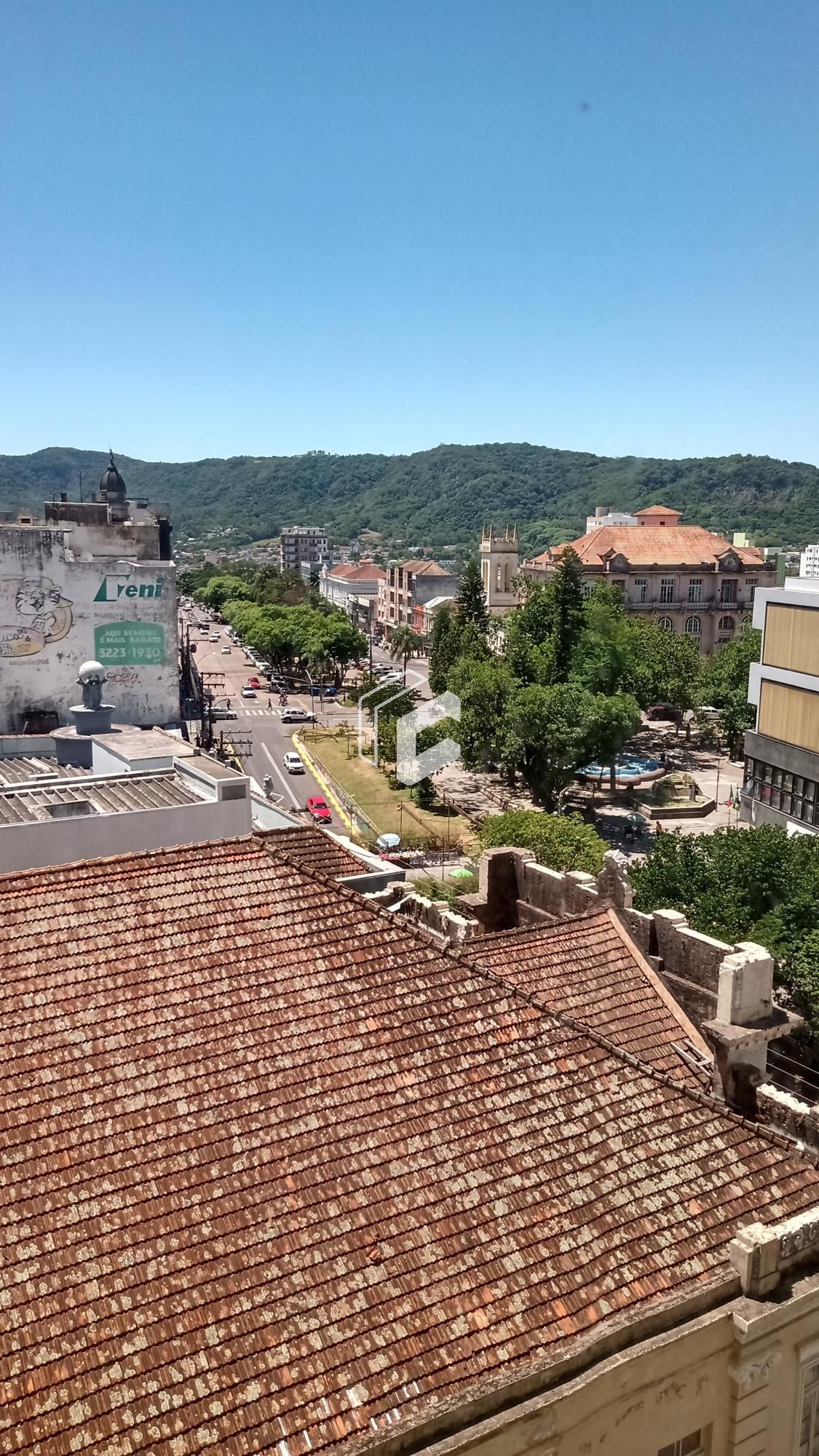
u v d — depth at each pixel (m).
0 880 12.41
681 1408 10.29
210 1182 10.12
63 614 58.19
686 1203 11.55
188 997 11.79
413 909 21.64
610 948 18.39
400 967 13.16
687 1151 12.22
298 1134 10.79
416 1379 9.12
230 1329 9.05
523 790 75.69
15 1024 10.97
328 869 23.94
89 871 12.90
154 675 60.97
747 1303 10.48
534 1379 9.13
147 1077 10.84
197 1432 8.30
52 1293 8.91
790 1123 14.79
